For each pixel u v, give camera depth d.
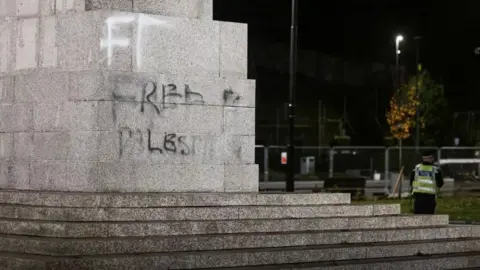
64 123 13.31
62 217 11.61
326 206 13.38
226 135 14.05
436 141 68.44
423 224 14.21
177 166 13.50
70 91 13.26
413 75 62.94
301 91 69.00
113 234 11.25
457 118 68.50
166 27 13.70
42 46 13.88
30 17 14.18
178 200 12.41
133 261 10.59
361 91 71.38
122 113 13.21
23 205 12.35
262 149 39.19
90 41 13.29
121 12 13.38
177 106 13.67
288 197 13.39
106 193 12.75
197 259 11.04
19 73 14.21
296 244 12.24
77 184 13.07
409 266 12.52
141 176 13.20
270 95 66.69
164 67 13.66
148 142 13.39
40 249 10.73
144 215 11.87
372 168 41.22
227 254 11.27
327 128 66.44
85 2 13.53
